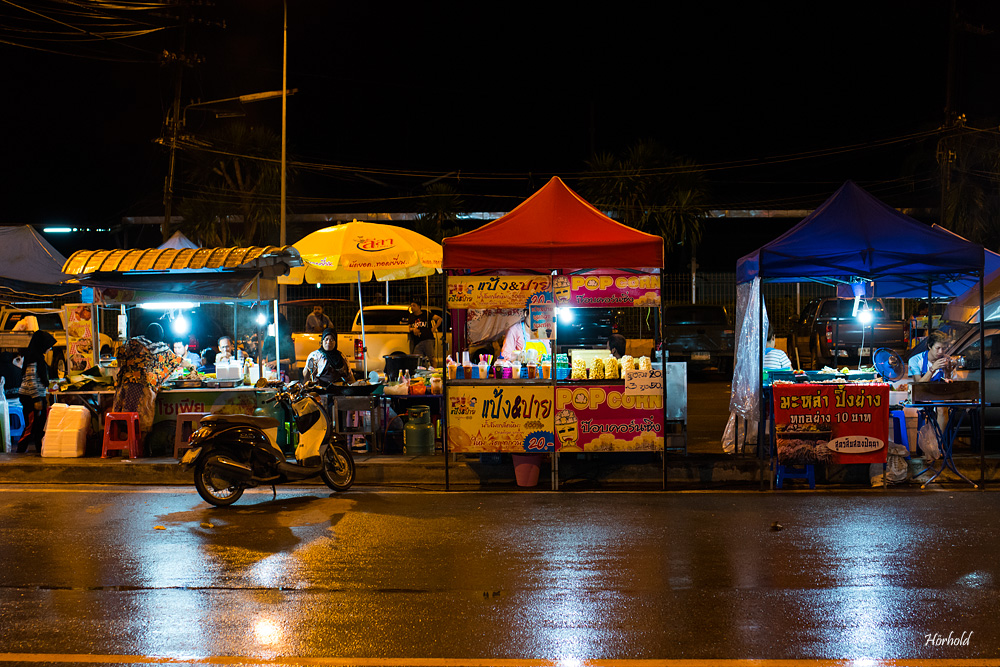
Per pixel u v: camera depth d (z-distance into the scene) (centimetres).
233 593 531
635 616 481
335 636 453
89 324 1168
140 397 1008
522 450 882
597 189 2828
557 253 856
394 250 1245
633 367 895
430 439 1020
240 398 1034
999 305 1082
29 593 535
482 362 929
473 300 889
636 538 665
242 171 2902
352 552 630
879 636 447
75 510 792
